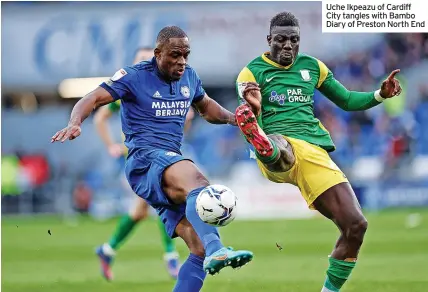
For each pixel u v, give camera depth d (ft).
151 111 84.74
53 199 293.02
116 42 292.61
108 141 141.38
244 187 276.21
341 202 89.45
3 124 301.43
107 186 288.71
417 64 294.87
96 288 119.44
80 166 294.25
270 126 94.68
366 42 292.20
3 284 125.49
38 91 298.97
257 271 134.62
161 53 83.35
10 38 295.48
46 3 294.87
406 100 292.61
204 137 286.25
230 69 290.97
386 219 236.43
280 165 89.25
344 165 283.38
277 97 94.68
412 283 116.47
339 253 89.45
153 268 144.87
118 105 139.54
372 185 281.33
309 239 186.70
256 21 289.33
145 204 127.85
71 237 207.82
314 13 289.33
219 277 128.06
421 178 282.77
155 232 222.07
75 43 294.66
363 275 126.21
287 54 93.50
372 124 285.64
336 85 98.37
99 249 129.08
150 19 290.76
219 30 289.74
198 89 90.38
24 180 292.40
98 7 293.84
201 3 289.74
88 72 294.46
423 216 244.22
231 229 218.79
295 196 271.90
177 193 78.64
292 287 114.62
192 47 290.76
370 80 293.64
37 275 137.18
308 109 95.86
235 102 295.48
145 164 82.74
